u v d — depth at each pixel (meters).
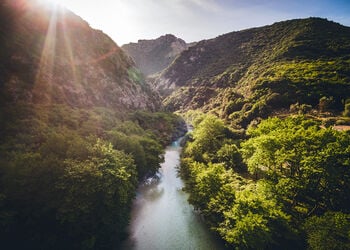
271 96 79.81
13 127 39.44
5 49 54.19
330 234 21.56
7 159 28.77
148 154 52.41
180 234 33.62
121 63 111.62
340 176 27.67
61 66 69.44
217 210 30.38
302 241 24.69
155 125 94.69
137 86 114.19
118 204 28.75
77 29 90.94
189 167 46.69
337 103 70.50
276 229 25.08
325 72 85.31
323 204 30.88
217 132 62.53
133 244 30.98
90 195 26.11
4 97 47.41
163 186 51.38
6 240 24.47
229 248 29.98
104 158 31.02
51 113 50.16
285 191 29.52
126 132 60.31
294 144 31.00
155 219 37.66
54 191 25.62
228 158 48.66
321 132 31.02
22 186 24.94
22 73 55.06
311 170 27.31
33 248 25.08
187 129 117.12
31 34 66.19
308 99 74.81
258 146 34.50
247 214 24.86
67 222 26.05
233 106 93.44
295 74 90.88
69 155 30.02
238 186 34.50
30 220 25.38
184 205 42.81
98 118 58.88
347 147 27.72
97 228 27.50
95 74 84.19
